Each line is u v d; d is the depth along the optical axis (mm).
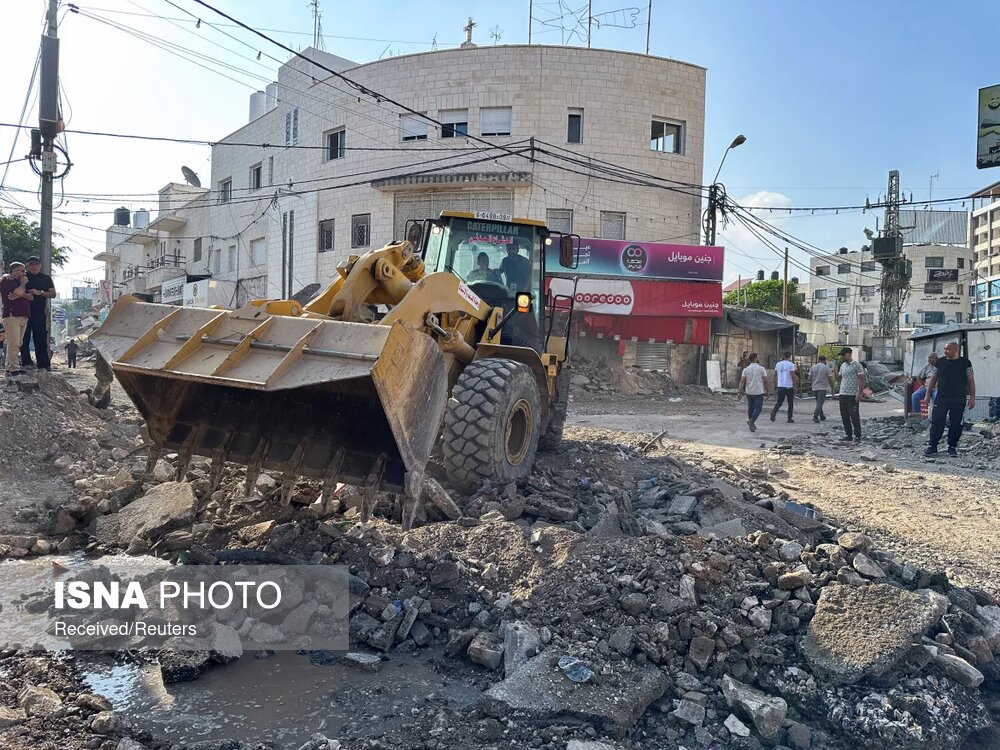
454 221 7402
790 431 14211
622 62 24750
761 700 3666
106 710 3385
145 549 5273
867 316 69125
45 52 13141
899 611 4195
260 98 34500
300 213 28578
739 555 4867
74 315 51781
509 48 24469
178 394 5027
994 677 4082
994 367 14359
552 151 24531
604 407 19516
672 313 24672
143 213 56906
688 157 25703
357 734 3305
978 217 69250
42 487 6582
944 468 10047
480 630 4227
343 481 4617
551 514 5609
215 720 3391
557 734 3355
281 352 4348
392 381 4246
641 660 3922
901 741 3486
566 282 24266
